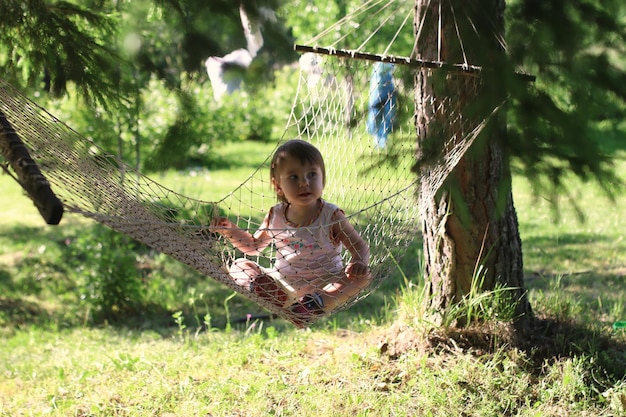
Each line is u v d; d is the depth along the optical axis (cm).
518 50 316
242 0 394
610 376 464
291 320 424
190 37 406
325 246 424
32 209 1176
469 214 488
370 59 401
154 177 1198
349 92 438
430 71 373
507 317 499
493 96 317
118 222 281
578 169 337
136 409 475
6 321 721
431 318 512
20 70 572
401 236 413
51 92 510
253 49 395
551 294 600
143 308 740
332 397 463
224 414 457
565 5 313
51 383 538
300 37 1495
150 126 1173
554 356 484
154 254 891
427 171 370
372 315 653
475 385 457
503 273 504
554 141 326
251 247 444
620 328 532
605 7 318
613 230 907
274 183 441
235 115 1664
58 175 322
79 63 496
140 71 460
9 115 342
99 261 738
